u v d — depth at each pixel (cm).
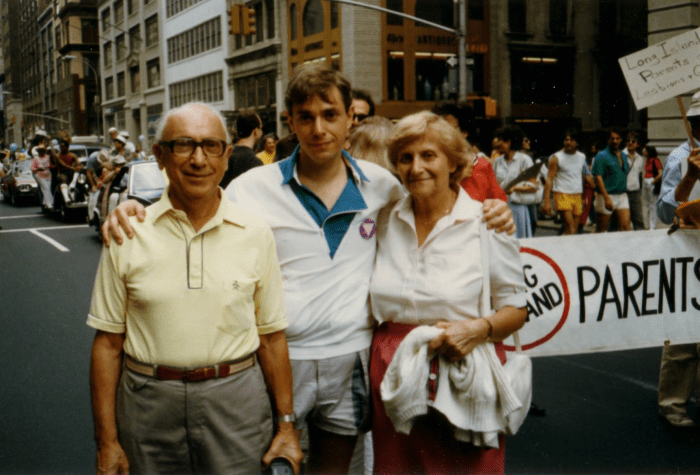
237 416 215
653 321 361
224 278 212
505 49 2464
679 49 353
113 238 211
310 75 237
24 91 5694
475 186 323
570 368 514
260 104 3572
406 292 239
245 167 527
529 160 791
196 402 208
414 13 2750
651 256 358
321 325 248
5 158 2778
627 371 504
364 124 327
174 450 212
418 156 232
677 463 351
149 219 212
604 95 2330
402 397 224
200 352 209
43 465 363
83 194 1723
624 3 2284
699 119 374
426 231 243
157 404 209
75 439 398
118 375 218
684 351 395
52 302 783
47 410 443
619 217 985
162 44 4669
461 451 238
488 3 2495
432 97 2756
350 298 251
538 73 2441
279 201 250
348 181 253
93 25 5709
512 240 238
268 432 227
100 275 214
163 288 207
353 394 255
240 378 215
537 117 2397
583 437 386
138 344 211
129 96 5231
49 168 1792
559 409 430
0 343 608
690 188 357
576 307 353
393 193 259
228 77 3834
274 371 231
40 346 598
